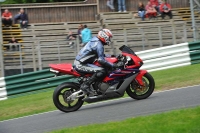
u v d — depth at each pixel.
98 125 22.06
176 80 37.78
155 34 54.47
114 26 67.69
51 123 25.66
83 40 51.97
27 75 43.59
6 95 42.84
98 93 28.64
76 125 23.98
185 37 53.81
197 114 21.67
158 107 26.12
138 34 54.59
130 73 28.78
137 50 54.38
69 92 28.44
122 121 22.27
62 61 51.59
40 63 50.69
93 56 28.80
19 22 66.44
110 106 28.70
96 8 75.19
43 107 33.69
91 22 70.56
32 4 73.06
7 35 63.97
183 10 72.50
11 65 49.75
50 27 68.06
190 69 43.16
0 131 25.69
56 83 44.09
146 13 68.00
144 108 26.31
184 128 19.42
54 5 73.81
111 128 21.00
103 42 28.80
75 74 28.75
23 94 43.31
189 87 33.53
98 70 28.44
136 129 20.16
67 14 74.31
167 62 46.84
